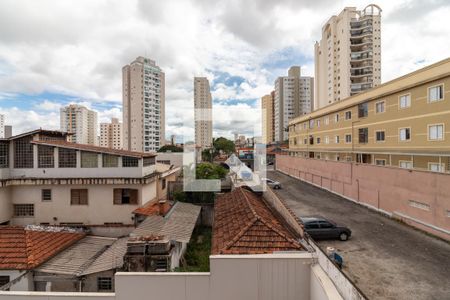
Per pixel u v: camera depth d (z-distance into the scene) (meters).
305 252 6.15
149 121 63.50
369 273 8.26
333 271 4.95
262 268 5.63
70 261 9.30
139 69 61.25
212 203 15.75
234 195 13.25
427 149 15.75
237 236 7.08
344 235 11.31
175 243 9.68
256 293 5.64
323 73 52.62
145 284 5.55
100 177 13.70
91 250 10.55
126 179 13.52
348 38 45.47
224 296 5.60
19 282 8.21
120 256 9.34
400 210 13.79
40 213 13.62
